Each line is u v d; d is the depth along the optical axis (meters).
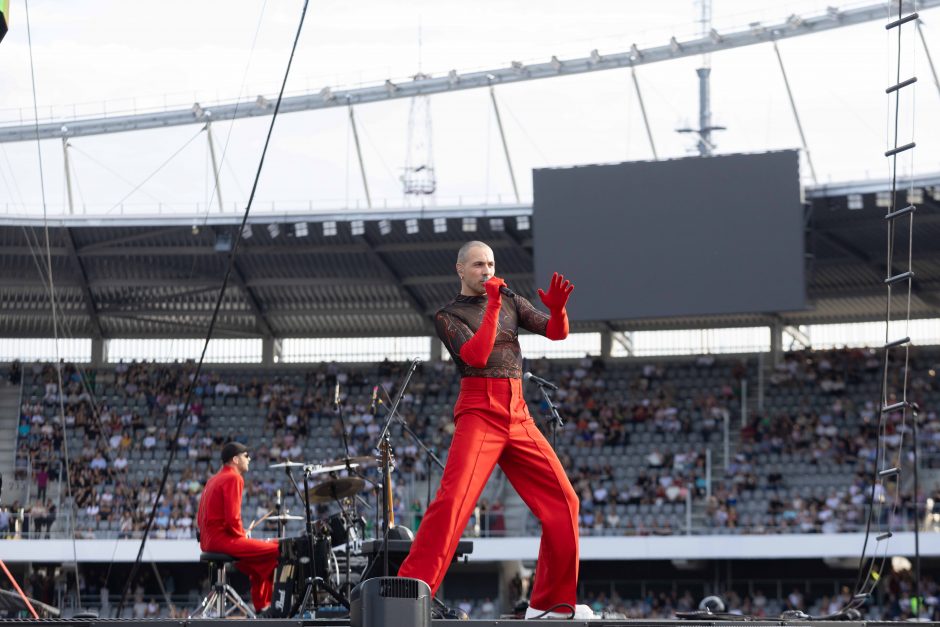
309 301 38.47
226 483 11.12
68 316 38.53
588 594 31.52
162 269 36.78
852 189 30.47
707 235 30.55
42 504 32.09
